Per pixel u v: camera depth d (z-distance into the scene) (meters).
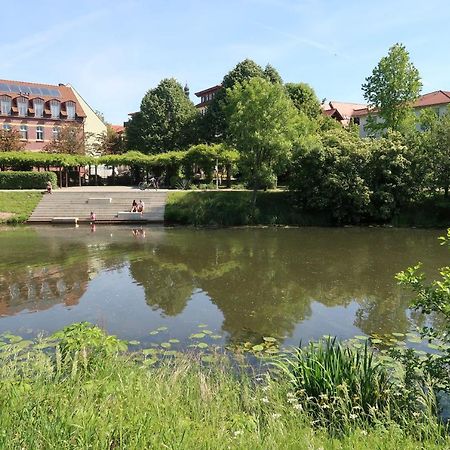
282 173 33.66
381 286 13.88
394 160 29.89
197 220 31.05
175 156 42.12
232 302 12.30
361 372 5.46
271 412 4.85
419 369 5.78
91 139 66.75
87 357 5.49
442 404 5.38
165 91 55.56
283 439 4.00
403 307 11.70
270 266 16.98
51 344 8.46
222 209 31.50
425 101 57.88
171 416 4.19
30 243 22.83
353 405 4.95
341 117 70.62
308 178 31.12
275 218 30.92
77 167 47.84
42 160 42.66
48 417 3.79
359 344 8.91
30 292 13.50
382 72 35.72
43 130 60.44
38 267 16.97
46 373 5.18
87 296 13.00
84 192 36.00
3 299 12.73
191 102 58.94
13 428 3.58
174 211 32.12
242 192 33.97
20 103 58.72
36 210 33.81
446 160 29.30
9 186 39.50
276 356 8.12
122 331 9.89
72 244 22.48
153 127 54.31
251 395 5.54
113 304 12.17
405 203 30.53
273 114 29.84
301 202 31.73
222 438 3.85
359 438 4.10
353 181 30.02
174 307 11.84
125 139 60.22
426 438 4.17
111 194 35.44
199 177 44.62
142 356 7.96
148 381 5.40
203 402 4.98
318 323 10.47
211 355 8.21
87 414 3.85
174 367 6.73
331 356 5.66
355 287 13.78
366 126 39.34
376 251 20.12
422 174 30.08
